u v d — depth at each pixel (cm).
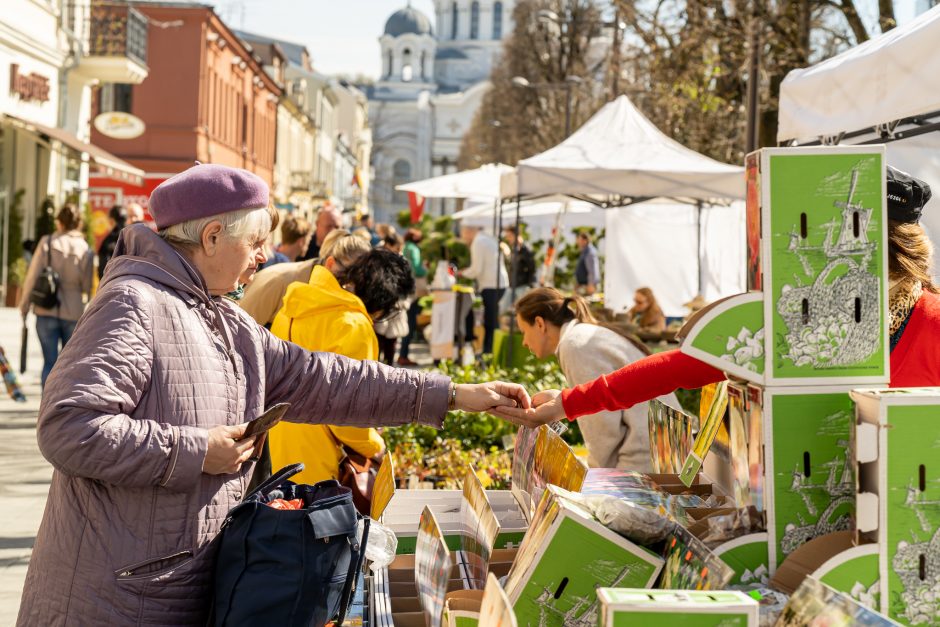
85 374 208
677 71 1512
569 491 230
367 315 411
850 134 595
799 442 208
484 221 2230
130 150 3556
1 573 530
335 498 227
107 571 214
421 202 2497
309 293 395
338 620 225
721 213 1417
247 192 235
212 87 3841
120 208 1288
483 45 13688
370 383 269
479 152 7244
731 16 1272
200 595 221
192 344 224
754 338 208
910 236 245
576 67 3888
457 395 274
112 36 2448
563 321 450
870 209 208
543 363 908
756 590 198
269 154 5622
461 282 1675
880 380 209
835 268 208
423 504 336
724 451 254
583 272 1916
